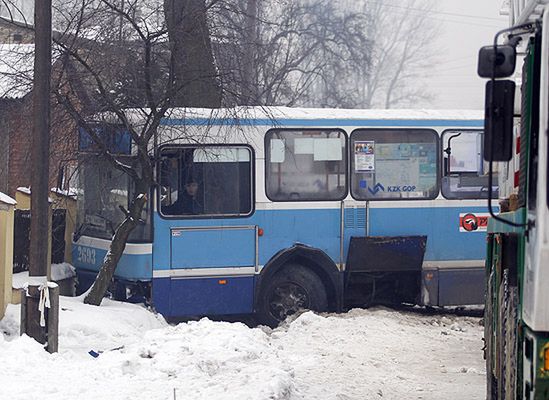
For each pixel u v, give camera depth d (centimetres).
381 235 1920
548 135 696
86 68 1638
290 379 1123
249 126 1858
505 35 1146
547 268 696
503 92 721
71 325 1470
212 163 1839
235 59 1702
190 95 1727
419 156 1947
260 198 1862
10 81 1716
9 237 1502
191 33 1628
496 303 1017
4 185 2245
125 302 1784
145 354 1211
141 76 1642
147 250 1803
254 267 1855
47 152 1370
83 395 1016
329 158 1905
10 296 1521
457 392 1218
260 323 1873
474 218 1953
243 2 1723
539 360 707
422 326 1816
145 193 1711
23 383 1052
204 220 1831
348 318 1781
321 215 1894
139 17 1631
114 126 1672
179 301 1820
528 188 744
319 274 1909
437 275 1939
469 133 1959
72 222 2047
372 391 1199
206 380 1112
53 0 1639
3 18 1750
